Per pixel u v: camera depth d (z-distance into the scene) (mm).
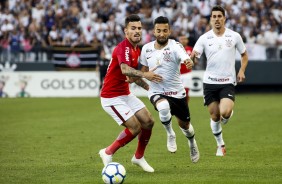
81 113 54031
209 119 49781
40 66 71500
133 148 35375
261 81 72562
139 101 27594
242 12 78062
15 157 32250
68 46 70938
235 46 32000
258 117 50781
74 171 28156
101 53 70438
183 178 26203
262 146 35938
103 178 24766
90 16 78062
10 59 72000
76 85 71250
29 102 63906
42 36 76625
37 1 80125
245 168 28656
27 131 42906
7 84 71375
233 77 31906
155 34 28797
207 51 31906
